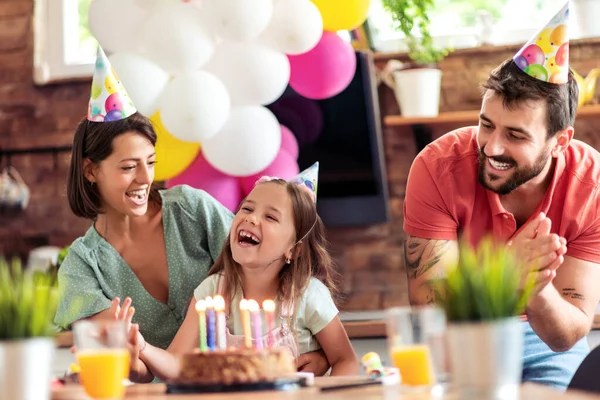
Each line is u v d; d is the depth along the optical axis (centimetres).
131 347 167
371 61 344
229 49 273
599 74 340
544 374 216
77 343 132
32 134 371
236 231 216
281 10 270
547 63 197
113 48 276
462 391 115
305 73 289
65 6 380
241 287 218
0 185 362
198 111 256
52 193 369
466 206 217
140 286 225
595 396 114
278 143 278
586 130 338
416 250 219
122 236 227
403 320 135
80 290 217
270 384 138
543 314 190
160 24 259
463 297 114
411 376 133
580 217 214
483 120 201
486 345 113
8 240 369
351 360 215
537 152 199
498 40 360
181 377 142
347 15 282
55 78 371
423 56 333
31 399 113
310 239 229
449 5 366
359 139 345
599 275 215
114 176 211
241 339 204
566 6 199
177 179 296
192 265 229
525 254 158
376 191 345
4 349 111
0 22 375
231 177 294
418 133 345
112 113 210
